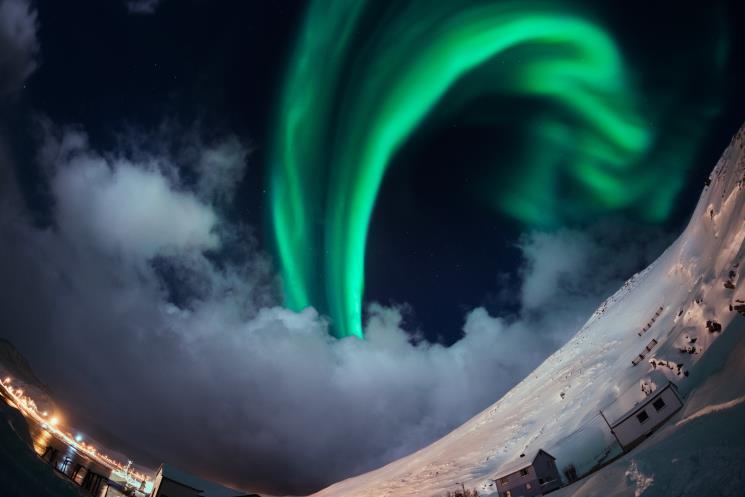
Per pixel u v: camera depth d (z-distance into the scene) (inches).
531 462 1664.6
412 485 3890.3
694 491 621.6
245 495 2242.9
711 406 861.8
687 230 3280.0
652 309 3309.5
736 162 2050.9
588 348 4392.2
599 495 856.9
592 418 2006.6
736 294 1322.6
